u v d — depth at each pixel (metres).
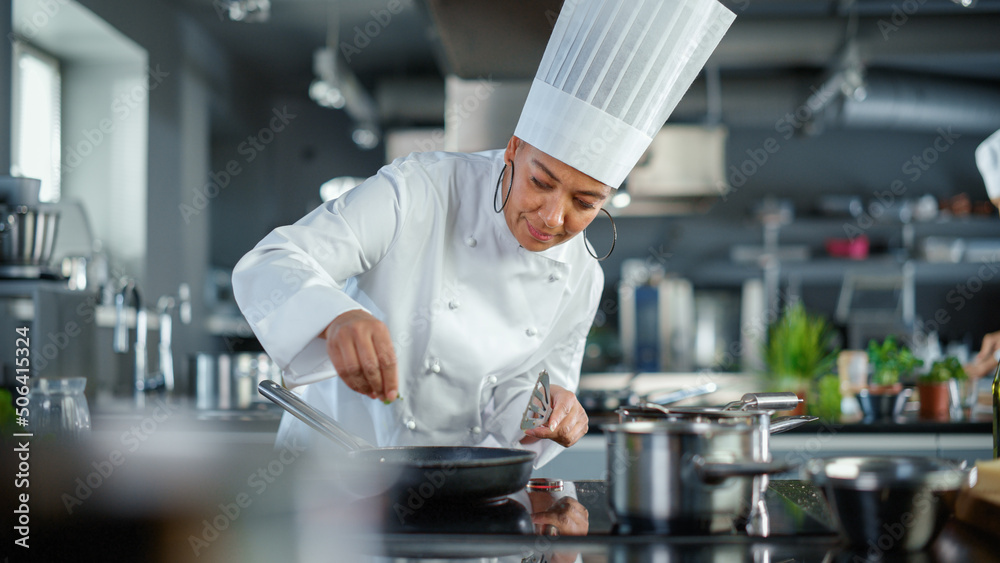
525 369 1.31
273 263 0.93
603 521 0.69
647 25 0.97
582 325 1.35
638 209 4.85
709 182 4.42
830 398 2.37
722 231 5.75
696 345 5.70
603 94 0.96
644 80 0.98
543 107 0.99
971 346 5.75
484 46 2.55
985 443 2.09
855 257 5.43
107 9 3.61
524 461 0.74
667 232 5.77
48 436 0.77
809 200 5.77
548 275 1.21
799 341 2.45
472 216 1.19
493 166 1.20
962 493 0.70
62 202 2.79
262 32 5.04
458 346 1.20
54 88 3.90
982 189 5.75
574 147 0.96
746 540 0.62
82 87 3.97
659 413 0.71
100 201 3.93
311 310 0.84
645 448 0.65
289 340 0.84
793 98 4.64
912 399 2.70
